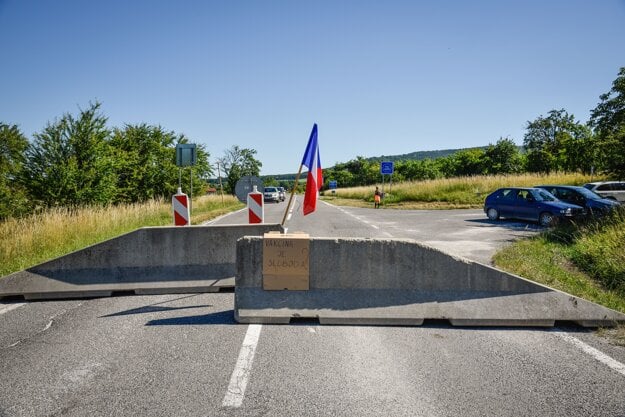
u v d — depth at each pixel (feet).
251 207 29.25
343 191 217.36
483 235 41.93
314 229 49.85
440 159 254.88
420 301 16.72
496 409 10.16
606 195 64.34
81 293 20.80
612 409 10.21
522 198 53.21
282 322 16.55
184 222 28.81
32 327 16.33
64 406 10.34
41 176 60.75
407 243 17.19
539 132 187.83
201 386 11.33
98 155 64.34
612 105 73.56
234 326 16.25
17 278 20.61
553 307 16.31
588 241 28.58
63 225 38.34
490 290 16.84
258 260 17.22
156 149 94.17
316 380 11.67
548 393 10.98
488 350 13.87
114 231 42.01
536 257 27.02
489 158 175.52
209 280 21.79
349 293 17.01
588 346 14.25
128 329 15.96
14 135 105.91
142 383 11.51
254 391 11.05
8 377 11.94
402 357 13.28
